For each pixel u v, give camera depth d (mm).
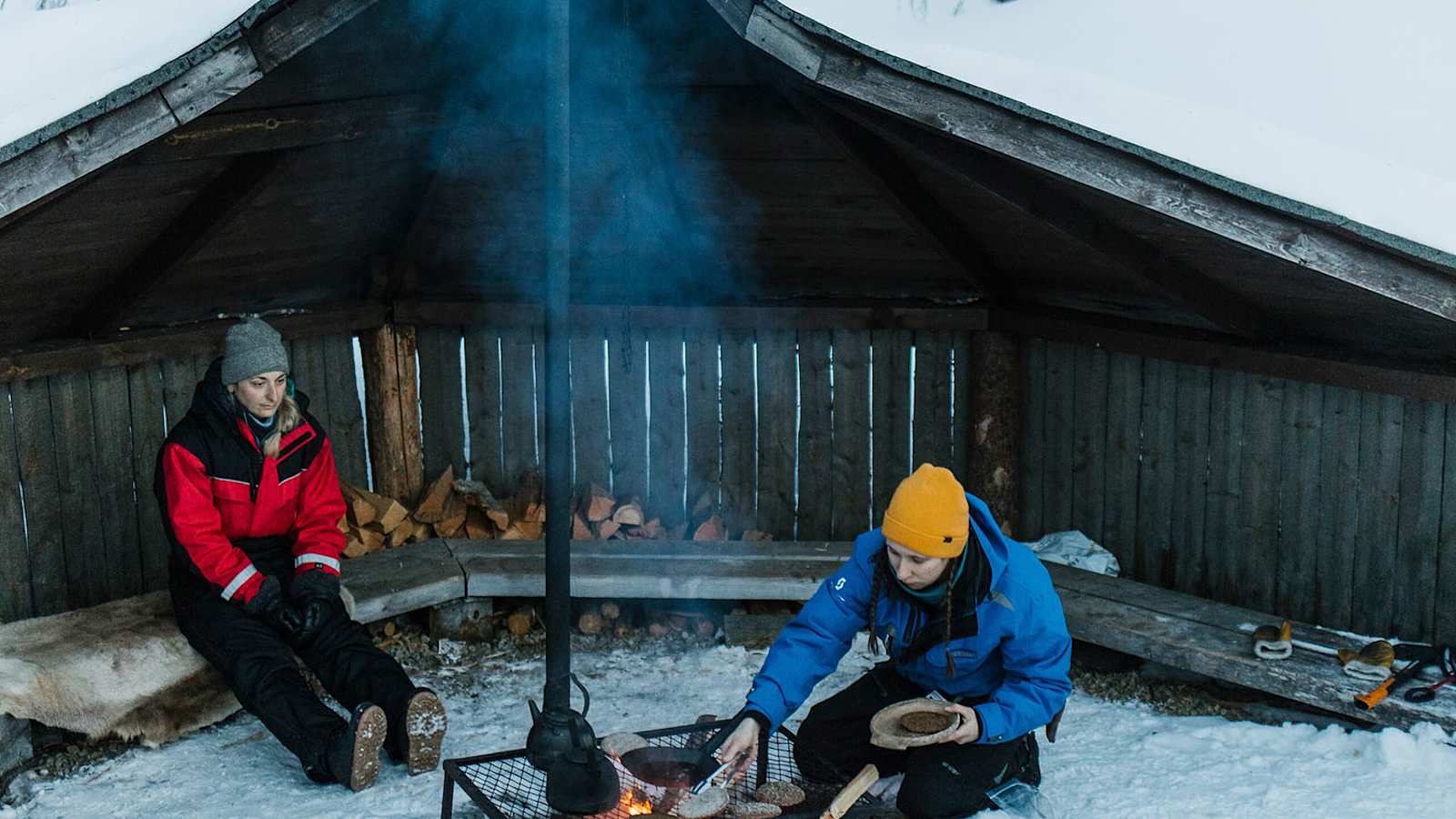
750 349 5750
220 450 4215
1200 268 4562
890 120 4156
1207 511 5137
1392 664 4277
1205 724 4406
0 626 4324
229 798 3973
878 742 3355
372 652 4258
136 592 5129
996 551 3502
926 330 5695
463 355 5867
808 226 5344
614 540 5637
